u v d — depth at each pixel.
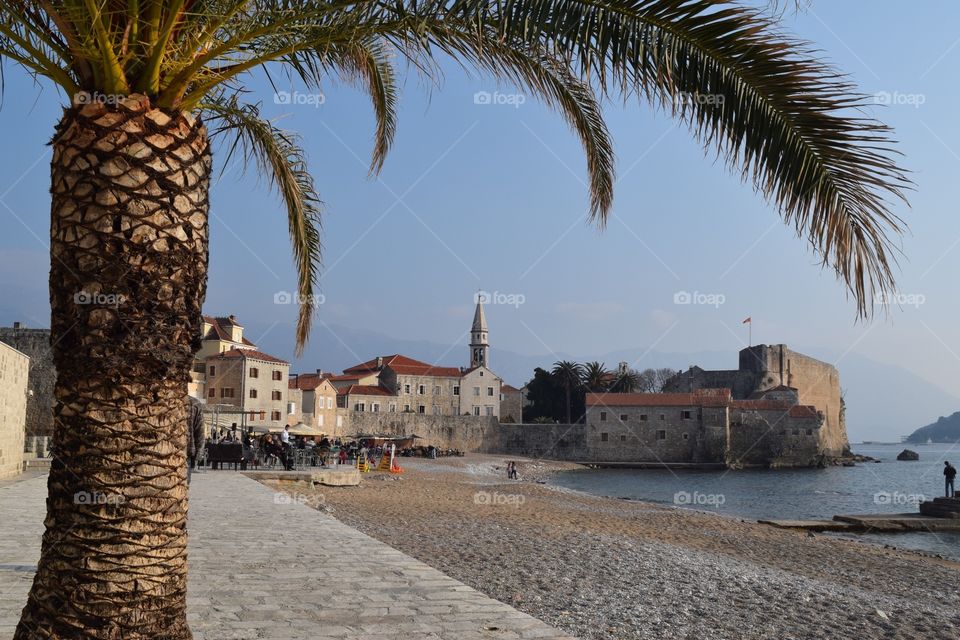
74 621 4.47
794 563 21.19
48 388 48.72
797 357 138.88
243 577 9.46
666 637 9.48
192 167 4.80
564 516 30.39
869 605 13.63
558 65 6.81
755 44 4.69
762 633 10.34
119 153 4.55
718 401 115.12
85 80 4.78
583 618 10.19
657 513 37.75
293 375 111.75
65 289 4.55
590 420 117.19
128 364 4.52
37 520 14.28
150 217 4.59
